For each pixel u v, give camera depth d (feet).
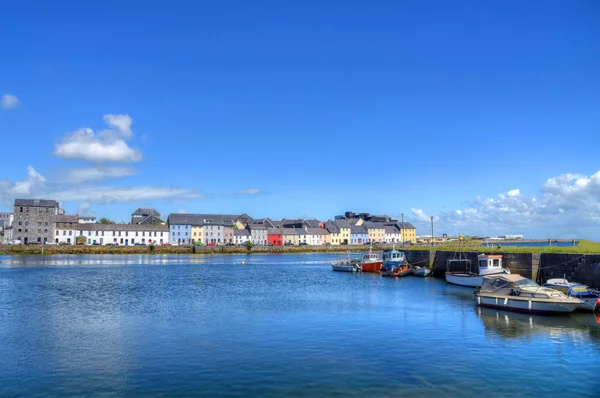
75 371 86.94
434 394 75.56
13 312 145.18
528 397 74.64
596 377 83.66
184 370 87.30
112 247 528.63
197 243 615.98
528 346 103.24
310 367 88.74
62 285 216.95
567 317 133.59
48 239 564.30
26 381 81.82
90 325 125.80
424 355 96.48
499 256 204.64
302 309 150.30
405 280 251.19
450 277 230.48
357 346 103.35
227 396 74.90
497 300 148.15
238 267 349.20
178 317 136.77
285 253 603.67
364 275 285.23
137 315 140.15
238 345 104.37
